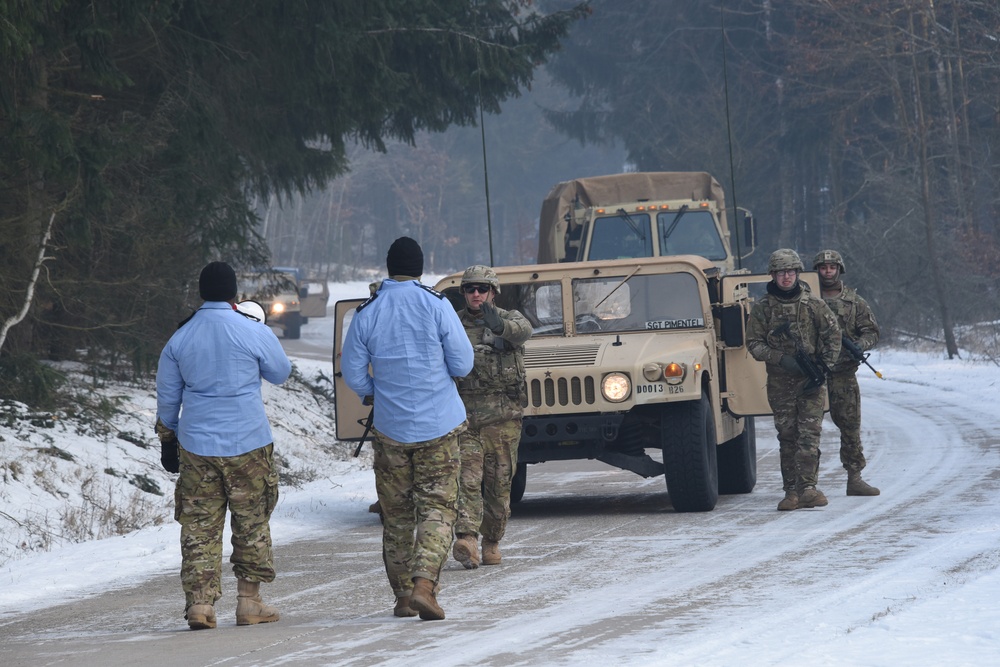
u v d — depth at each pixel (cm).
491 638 2120
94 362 6191
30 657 2162
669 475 3938
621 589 2595
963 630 1970
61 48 5375
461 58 7700
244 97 7156
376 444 2414
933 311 15175
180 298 6662
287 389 8012
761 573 2706
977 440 5756
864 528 3366
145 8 5691
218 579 2417
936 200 16450
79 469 4825
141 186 6278
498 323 3017
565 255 7038
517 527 3859
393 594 2734
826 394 3962
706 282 4278
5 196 5459
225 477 2411
